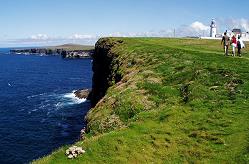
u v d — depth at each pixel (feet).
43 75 631.15
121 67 173.17
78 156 69.05
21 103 321.73
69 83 504.02
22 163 161.79
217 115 79.77
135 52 186.39
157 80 120.26
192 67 123.34
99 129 96.84
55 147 183.83
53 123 239.09
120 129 80.02
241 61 128.98
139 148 70.33
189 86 102.12
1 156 170.40
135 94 108.37
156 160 66.80
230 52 178.40
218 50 192.44
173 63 137.80
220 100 88.79
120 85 131.03
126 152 69.21
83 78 586.04
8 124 237.45
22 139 199.82
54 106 303.68
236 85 97.45
